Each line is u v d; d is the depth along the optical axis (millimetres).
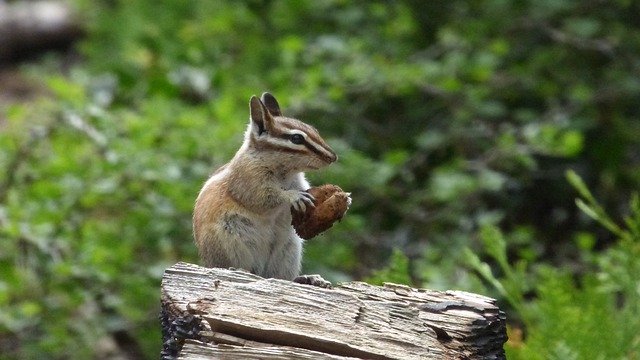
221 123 13812
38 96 22406
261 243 8203
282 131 8211
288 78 15828
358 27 17719
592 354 8383
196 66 17422
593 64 17359
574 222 16797
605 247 16359
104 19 21891
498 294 12984
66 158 13164
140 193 13328
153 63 18031
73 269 12391
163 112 14266
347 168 13812
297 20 18000
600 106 16844
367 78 15203
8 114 13922
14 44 24969
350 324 6117
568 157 16453
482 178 14336
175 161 13266
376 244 14219
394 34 17438
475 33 16906
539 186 16781
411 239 14781
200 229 8242
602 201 16516
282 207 8078
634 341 8844
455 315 6270
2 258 12859
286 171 8273
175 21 19625
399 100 16531
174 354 6293
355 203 14477
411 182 15547
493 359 6230
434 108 16016
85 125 13578
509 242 14359
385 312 6246
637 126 16828
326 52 16469
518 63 17422
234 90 15898
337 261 13273
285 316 6152
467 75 16141
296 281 7004
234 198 8148
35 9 25406
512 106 17266
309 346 6027
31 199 13164
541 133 14844
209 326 6156
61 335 12641
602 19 17469
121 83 17281
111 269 12430
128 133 14086
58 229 12906
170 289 6398
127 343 14359
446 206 15016
